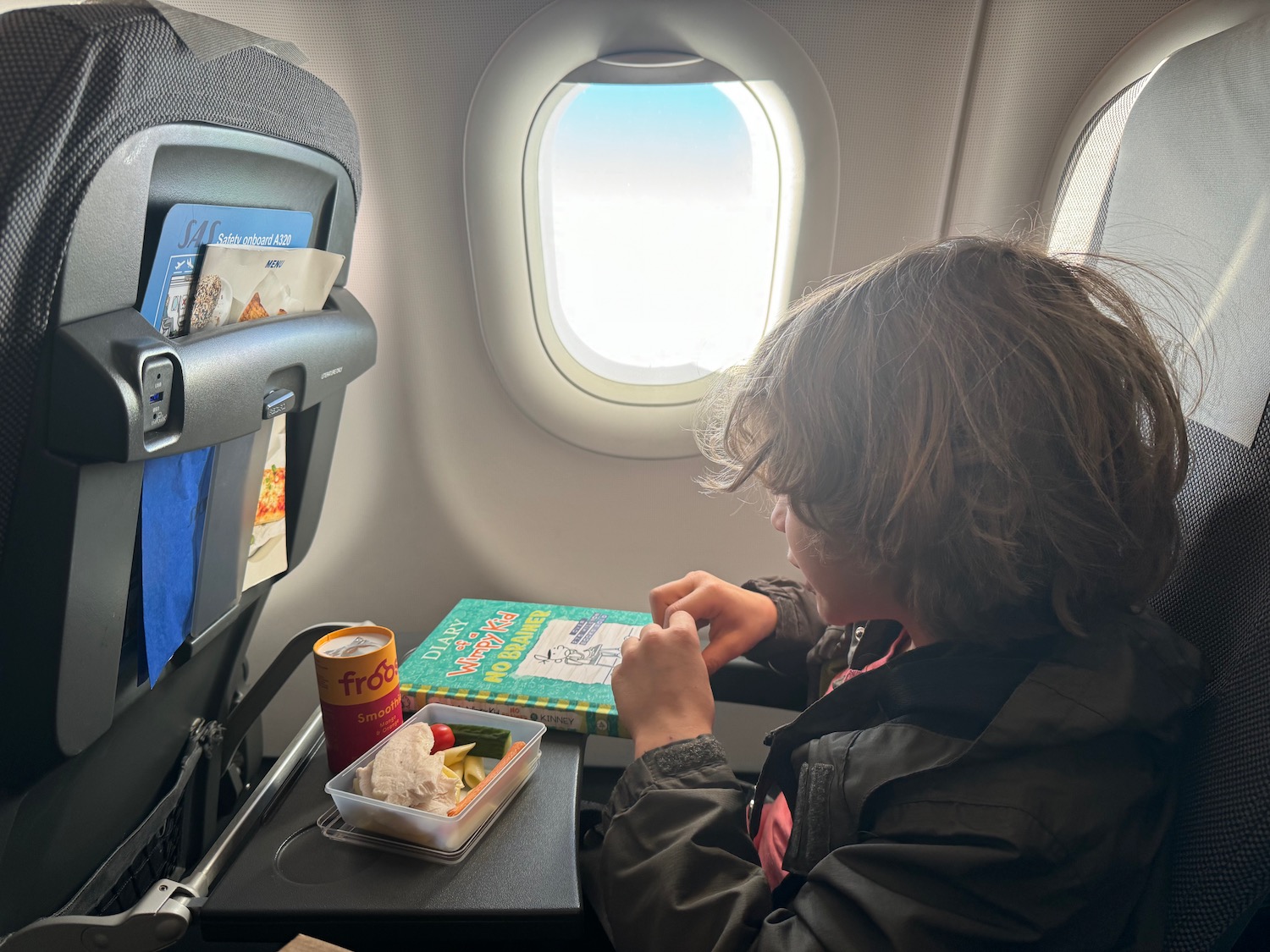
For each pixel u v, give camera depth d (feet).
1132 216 2.96
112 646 2.15
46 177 1.60
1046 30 3.86
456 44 4.01
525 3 3.92
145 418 1.87
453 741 2.71
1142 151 2.98
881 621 3.18
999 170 4.15
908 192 4.23
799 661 3.55
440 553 5.07
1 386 1.70
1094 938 1.90
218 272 2.33
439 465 4.90
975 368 2.05
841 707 2.51
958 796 1.96
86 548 1.90
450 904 2.23
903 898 1.87
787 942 1.93
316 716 3.19
